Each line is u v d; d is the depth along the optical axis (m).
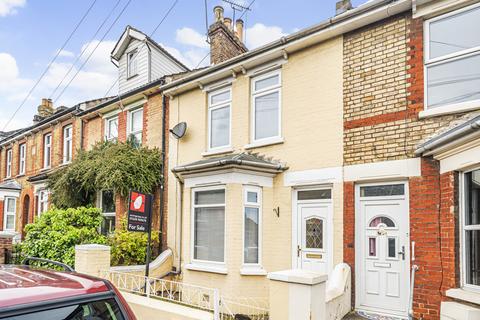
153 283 8.88
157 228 12.02
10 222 20.30
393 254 7.42
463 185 6.32
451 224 6.35
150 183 11.99
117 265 10.52
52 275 3.20
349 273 7.64
